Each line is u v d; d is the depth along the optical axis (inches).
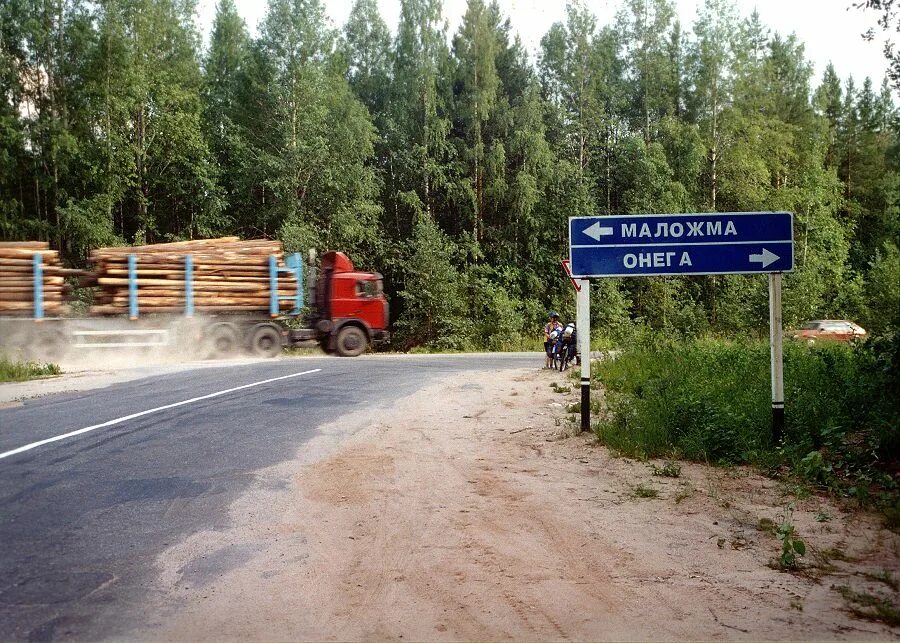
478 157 1686.8
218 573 181.6
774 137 1956.2
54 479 265.1
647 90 1891.0
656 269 346.9
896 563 192.9
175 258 814.5
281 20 1563.7
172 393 482.9
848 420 334.0
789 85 2333.9
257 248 873.5
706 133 1859.0
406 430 372.8
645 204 1722.4
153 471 278.8
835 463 291.3
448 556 195.5
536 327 1572.3
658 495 256.7
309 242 1400.1
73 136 1362.0
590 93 1817.2
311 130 1517.0
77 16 1417.3
